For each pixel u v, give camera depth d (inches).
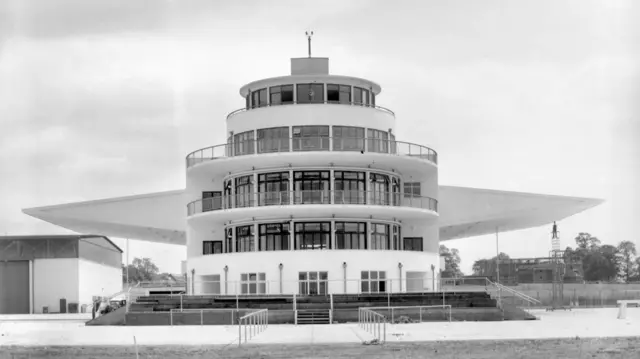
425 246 2810.0
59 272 3213.6
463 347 1537.9
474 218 3061.0
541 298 3088.1
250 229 2679.6
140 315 2223.2
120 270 3946.9
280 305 2251.5
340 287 2529.5
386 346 1555.1
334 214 2610.7
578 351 1475.1
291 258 2534.5
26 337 1868.8
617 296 3147.1
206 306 2292.1
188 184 2847.0
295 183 2630.4
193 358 1434.5
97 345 1667.1
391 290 2576.3
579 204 3041.3
